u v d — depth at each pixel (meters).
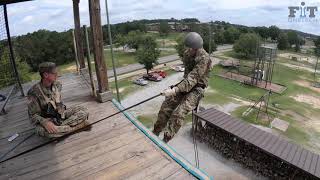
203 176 3.53
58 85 4.71
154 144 4.36
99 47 5.91
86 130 4.89
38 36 62.84
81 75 8.88
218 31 84.81
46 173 3.82
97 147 4.36
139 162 3.92
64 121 4.70
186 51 3.93
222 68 50.41
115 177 3.63
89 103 6.23
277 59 65.88
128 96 32.84
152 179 3.55
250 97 34.09
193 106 3.90
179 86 3.77
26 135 5.03
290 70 52.88
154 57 44.03
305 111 30.36
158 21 156.75
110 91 6.31
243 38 63.56
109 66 51.28
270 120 26.86
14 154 4.37
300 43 99.06
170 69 48.12
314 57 74.62
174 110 3.94
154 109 27.91
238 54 66.50
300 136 23.81
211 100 31.92
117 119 5.29
